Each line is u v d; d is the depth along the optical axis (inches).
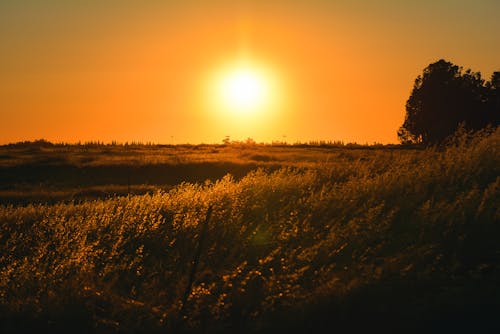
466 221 504.4
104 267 502.9
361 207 574.6
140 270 501.4
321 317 399.2
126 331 408.8
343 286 421.4
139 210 661.9
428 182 618.8
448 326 384.2
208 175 1563.7
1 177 1558.8
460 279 424.5
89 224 621.3
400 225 524.7
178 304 425.7
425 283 423.2
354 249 486.6
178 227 575.5
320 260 473.1
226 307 417.1
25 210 788.6
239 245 520.1
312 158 1823.3
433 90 3075.8
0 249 611.2
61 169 1665.8
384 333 384.8
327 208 583.2
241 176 1497.3
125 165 1665.8
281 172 765.3
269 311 411.5
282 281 443.8
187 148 2474.2
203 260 501.0
